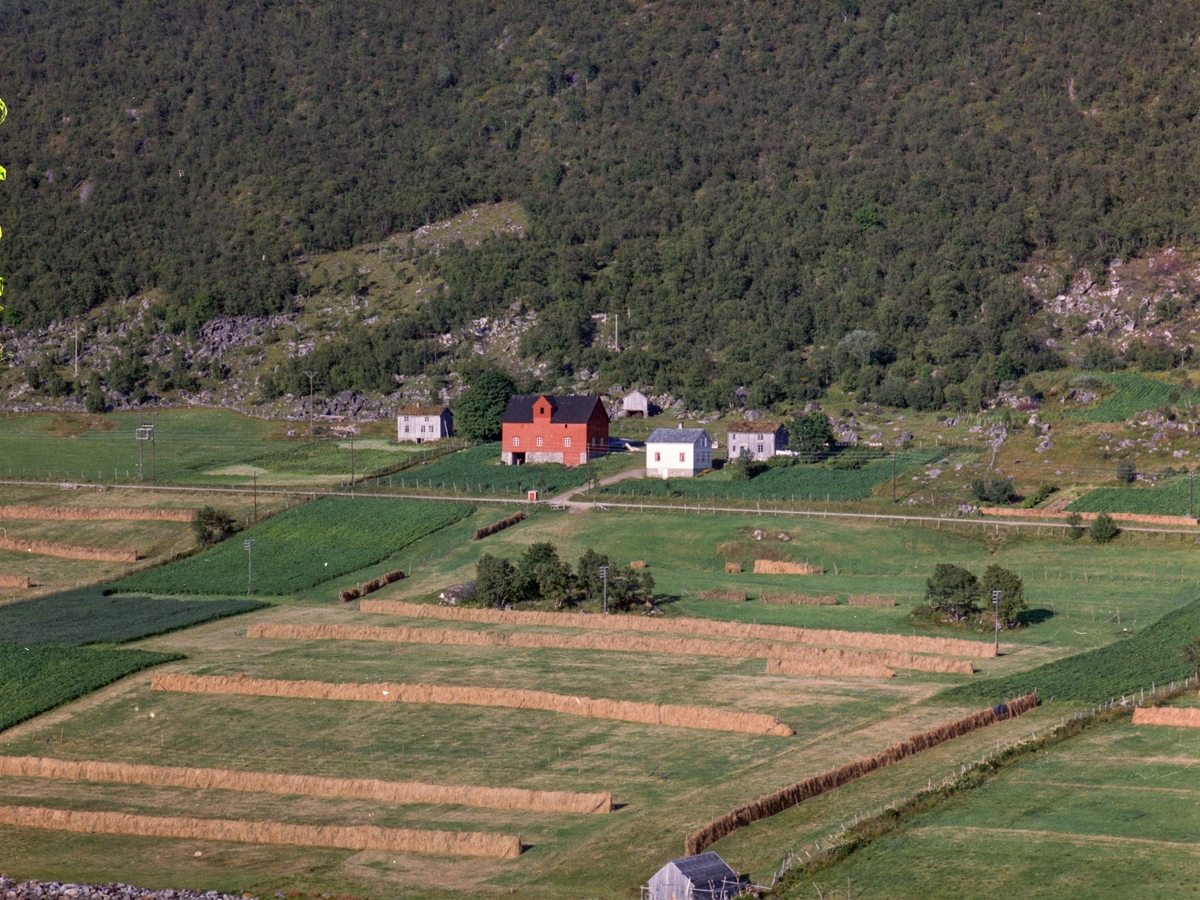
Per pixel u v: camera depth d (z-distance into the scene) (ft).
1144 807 280.51
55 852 294.25
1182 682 358.23
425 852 285.84
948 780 298.76
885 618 463.01
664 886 251.80
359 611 499.10
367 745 356.18
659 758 335.88
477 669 419.54
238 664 432.66
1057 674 384.27
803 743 339.36
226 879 274.98
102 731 377.71
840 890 251.19
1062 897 242.78
